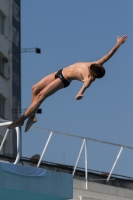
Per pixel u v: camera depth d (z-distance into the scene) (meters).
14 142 74.25
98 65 26.80
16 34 80.94
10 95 77.75
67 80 27.89
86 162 40.12
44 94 27.95
